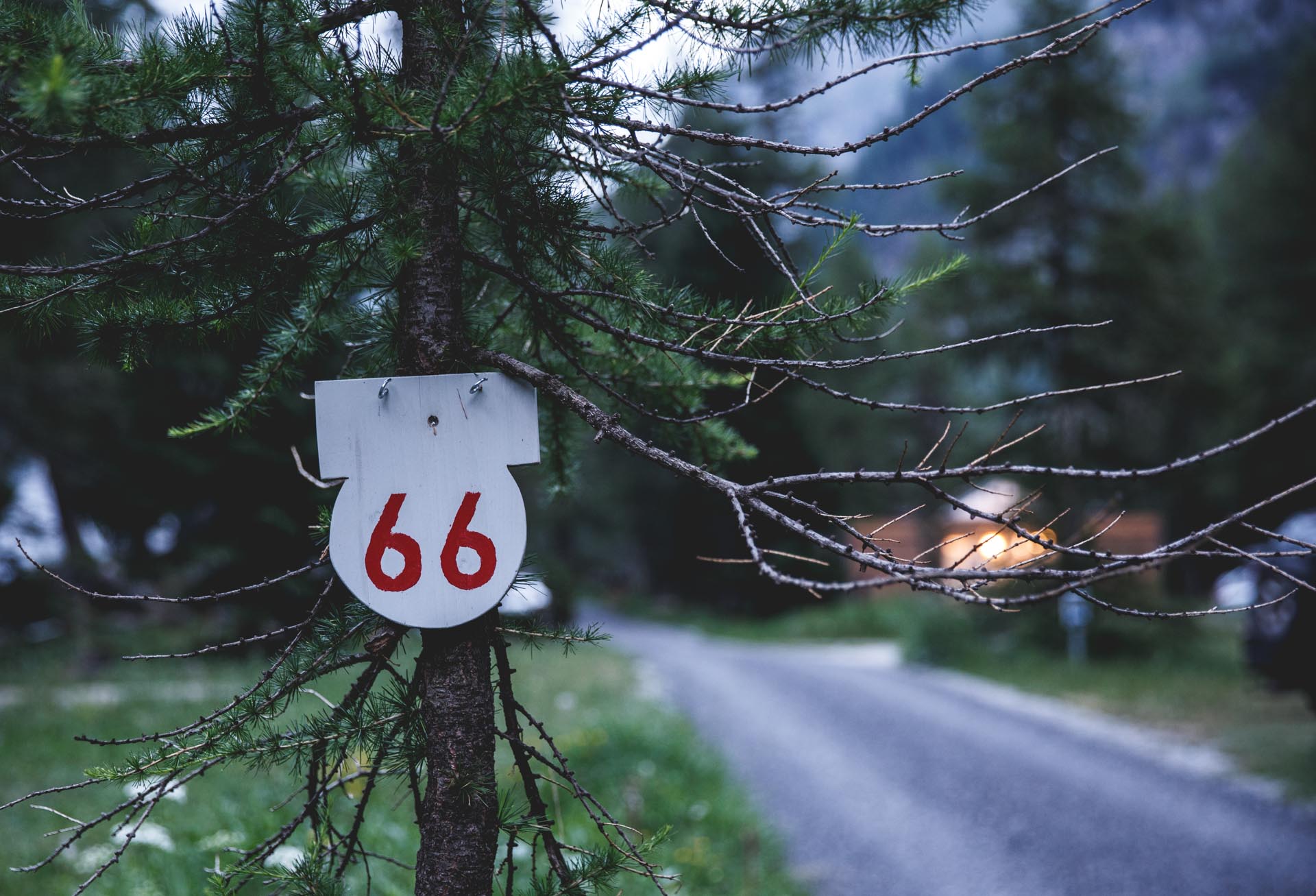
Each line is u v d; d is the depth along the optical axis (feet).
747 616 102.53
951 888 18.40
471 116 5.49
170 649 43.93
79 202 5.67
